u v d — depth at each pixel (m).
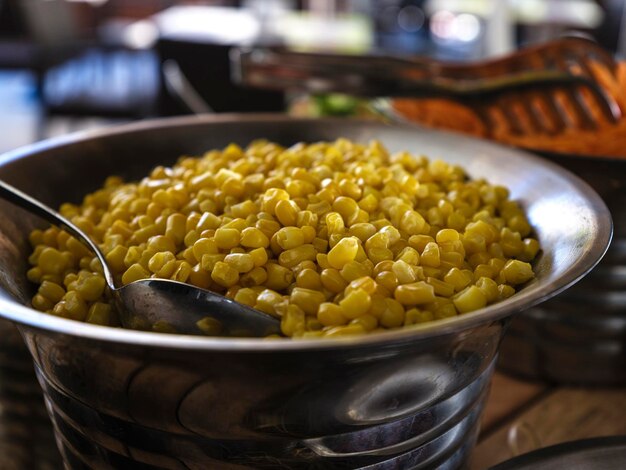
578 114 0.34
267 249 0.21
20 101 1.36
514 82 0.34
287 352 0.14
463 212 0.25
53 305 0.22
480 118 0.35
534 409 0.29
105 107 1.01
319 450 0.17
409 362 0.16
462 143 0.30
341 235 0.21
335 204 0.23
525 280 0.21
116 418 0.18
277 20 1.06
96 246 0.22
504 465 0.21
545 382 0.31
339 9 1.40
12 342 0.28
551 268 0.20
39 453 0.28
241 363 0.15
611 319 0.29
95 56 1.21
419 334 0.15
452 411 0.19
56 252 0.24
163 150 0.32
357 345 0.14
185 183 0.26
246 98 0.76
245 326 0.18
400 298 0.19
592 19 1.05
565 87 0.33
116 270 0.22
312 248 0.21
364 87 0.36
